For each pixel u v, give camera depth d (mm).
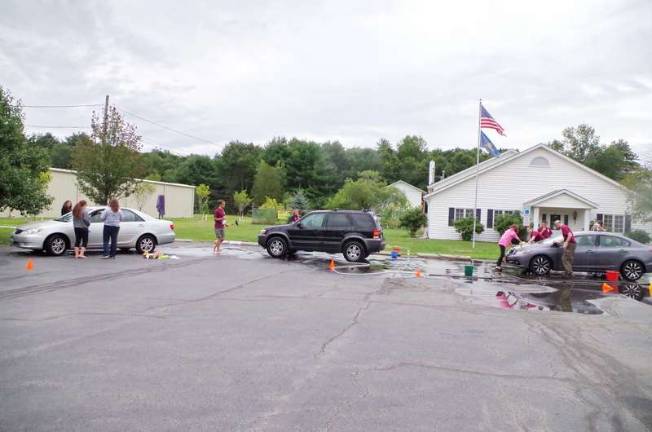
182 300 8789
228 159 80500
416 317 8102
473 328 7469
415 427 3943
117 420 3875
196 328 6816
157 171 77688
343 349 6047
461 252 21344
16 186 17797
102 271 12039
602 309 9547
